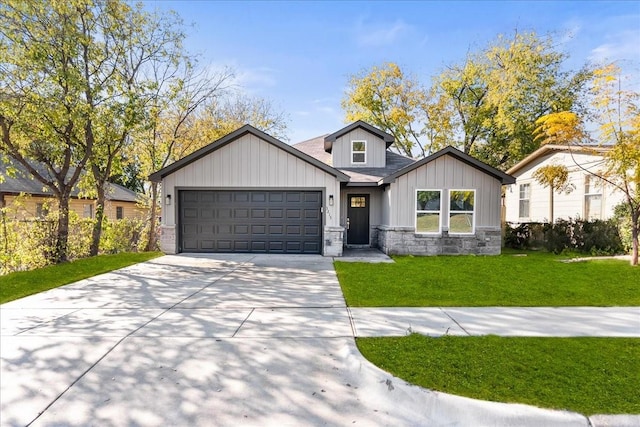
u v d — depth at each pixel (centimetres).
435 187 1216
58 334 467
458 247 1220
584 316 534
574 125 1027
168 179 1207
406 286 728
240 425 290
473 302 609
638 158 892
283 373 368
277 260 1077
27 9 920
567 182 1290
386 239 1239
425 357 382
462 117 2484
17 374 368
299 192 1190
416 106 2559
